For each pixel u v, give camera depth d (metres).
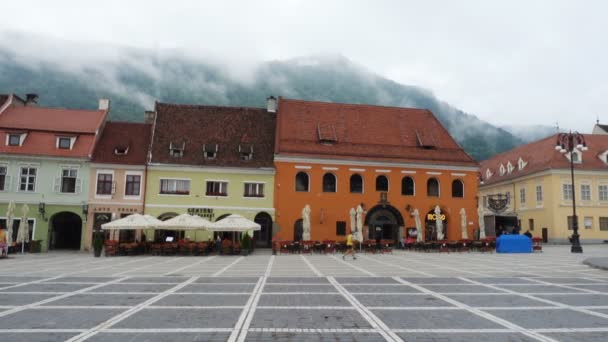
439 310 10.53
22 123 38.88
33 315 9.77
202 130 42.75
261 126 44.59
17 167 37.12
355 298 12.37
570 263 25.12
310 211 40.34
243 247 32.50
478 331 8.38
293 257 30.44
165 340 7.59
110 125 42.12
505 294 13.23
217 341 7.55
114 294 13.02
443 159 43.94
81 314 9.90
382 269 21.41
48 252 35.25
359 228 36.16
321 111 46.62
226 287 14.68
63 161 37.78
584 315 9.99
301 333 8.18
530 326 8.83
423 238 42.47
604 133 62.38
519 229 54.41
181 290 13.93
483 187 67.44
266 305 11.17
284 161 41.09
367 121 46.69
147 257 30.25
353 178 42.59
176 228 31.55
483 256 31.44
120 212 38.12
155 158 39.16
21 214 36.72
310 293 13.33
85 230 37.44
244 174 40.56
